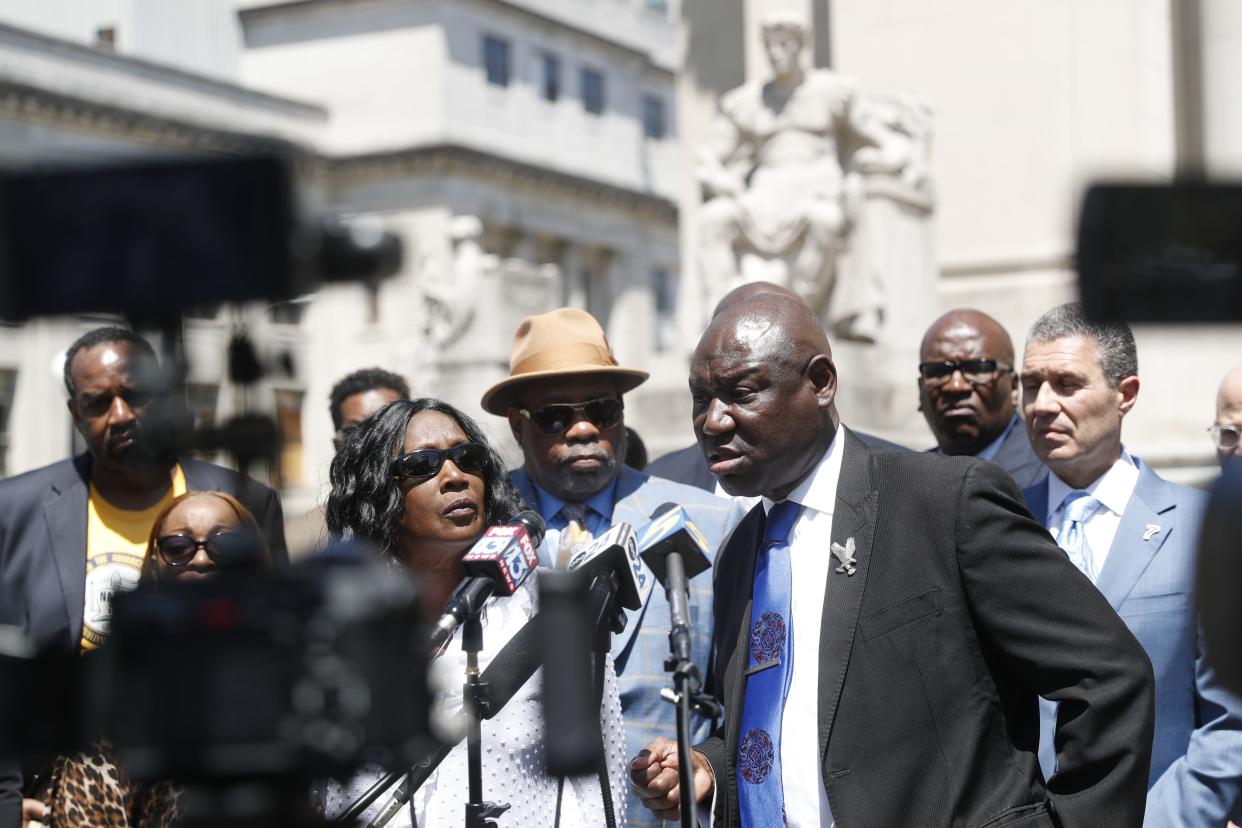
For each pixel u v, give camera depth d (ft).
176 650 4.05
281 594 4.10
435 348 54.24
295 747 4.05
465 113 114.73
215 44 71.31
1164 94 37.32
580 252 135.95
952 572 8.13
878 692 8.05
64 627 11.96
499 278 55.67
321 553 4.68
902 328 32.40
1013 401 14.94
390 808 7.61
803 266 31.12
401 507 9.55
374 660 4.13
